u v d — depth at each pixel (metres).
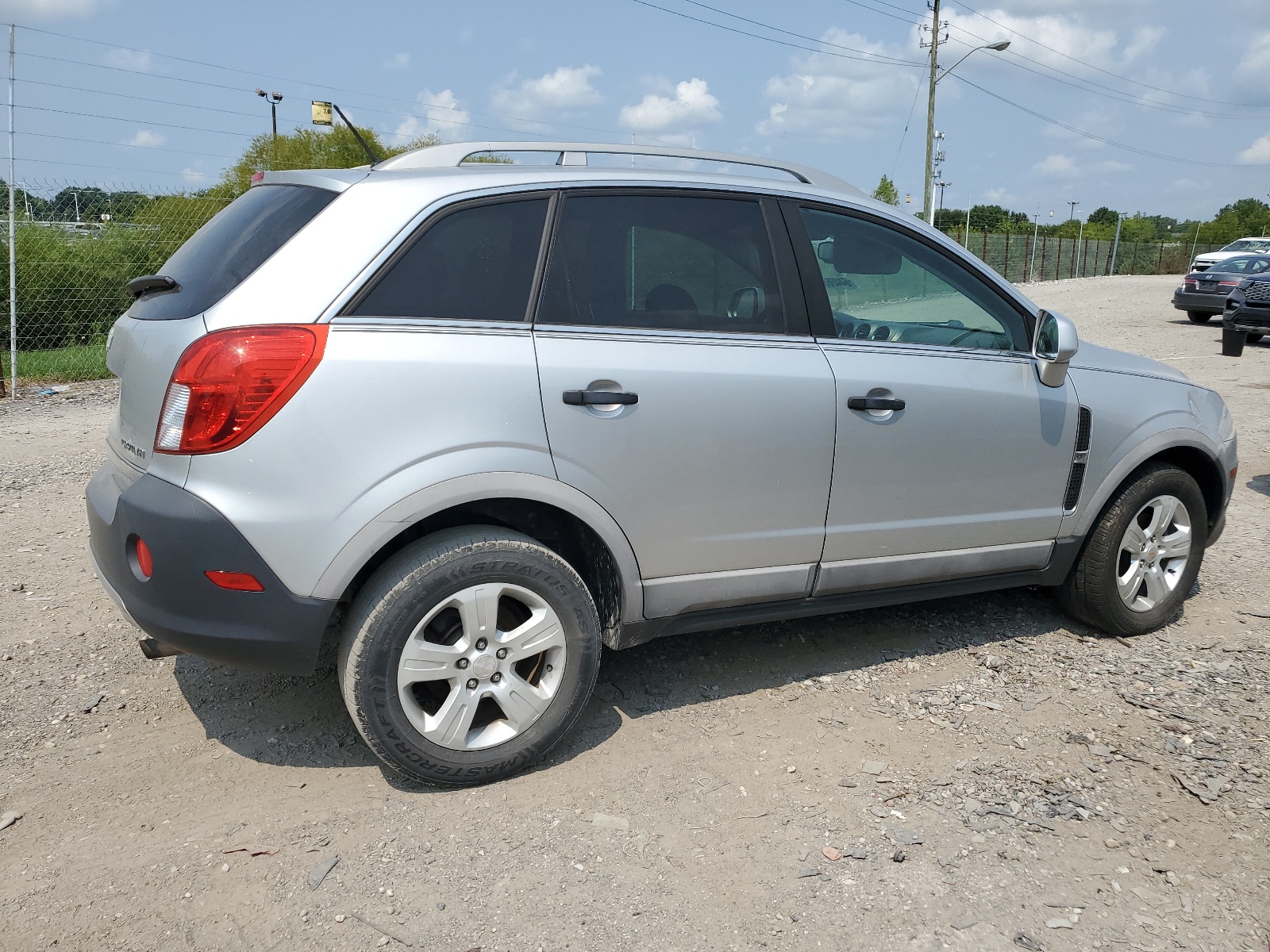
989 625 4.29
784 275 3.33
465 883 2.50
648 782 2.99
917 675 3.77
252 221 2.92
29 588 4.52
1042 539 3.88
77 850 2.61
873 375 3.39
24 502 5.95
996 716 3.44
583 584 3.01
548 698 2.99
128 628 4.09
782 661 3.89
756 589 3.34
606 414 2.94
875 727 3.35
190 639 2.65
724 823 2.78
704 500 3.14
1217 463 4.28
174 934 2.31
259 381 2.55
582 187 3.06
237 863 2.57
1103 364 4.05
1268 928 2.39
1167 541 4.18
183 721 3.32
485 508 2.96
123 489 2.83
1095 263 48.72
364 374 2.64
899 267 3.57
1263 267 18.33
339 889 2.47
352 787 2.94
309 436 2.59
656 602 3.19
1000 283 3.78
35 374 11.11
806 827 2.77
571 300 2.97
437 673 2.80
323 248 2.70
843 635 4.16
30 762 3.04
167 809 2.81
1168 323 19.53
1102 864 2.62
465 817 2.79
